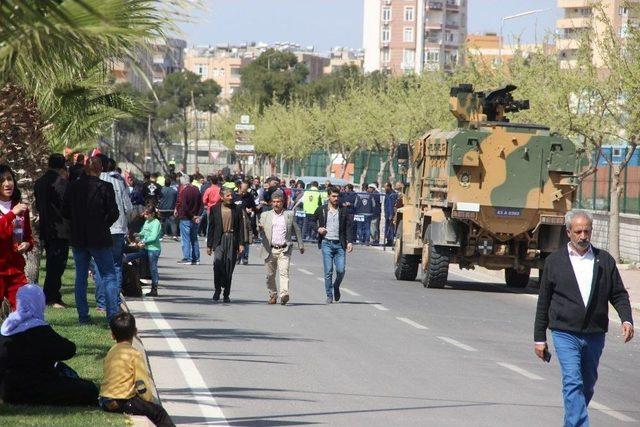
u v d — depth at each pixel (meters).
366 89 133.12
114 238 29.14
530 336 29.08
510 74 75.56
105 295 25.12
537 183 41.69
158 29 11.57
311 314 31.80
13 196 21.31
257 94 196.38
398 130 109.06
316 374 21.06
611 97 53.81
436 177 43.22
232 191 34.44
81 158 34.97
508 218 41.62
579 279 15.45
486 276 52.12
